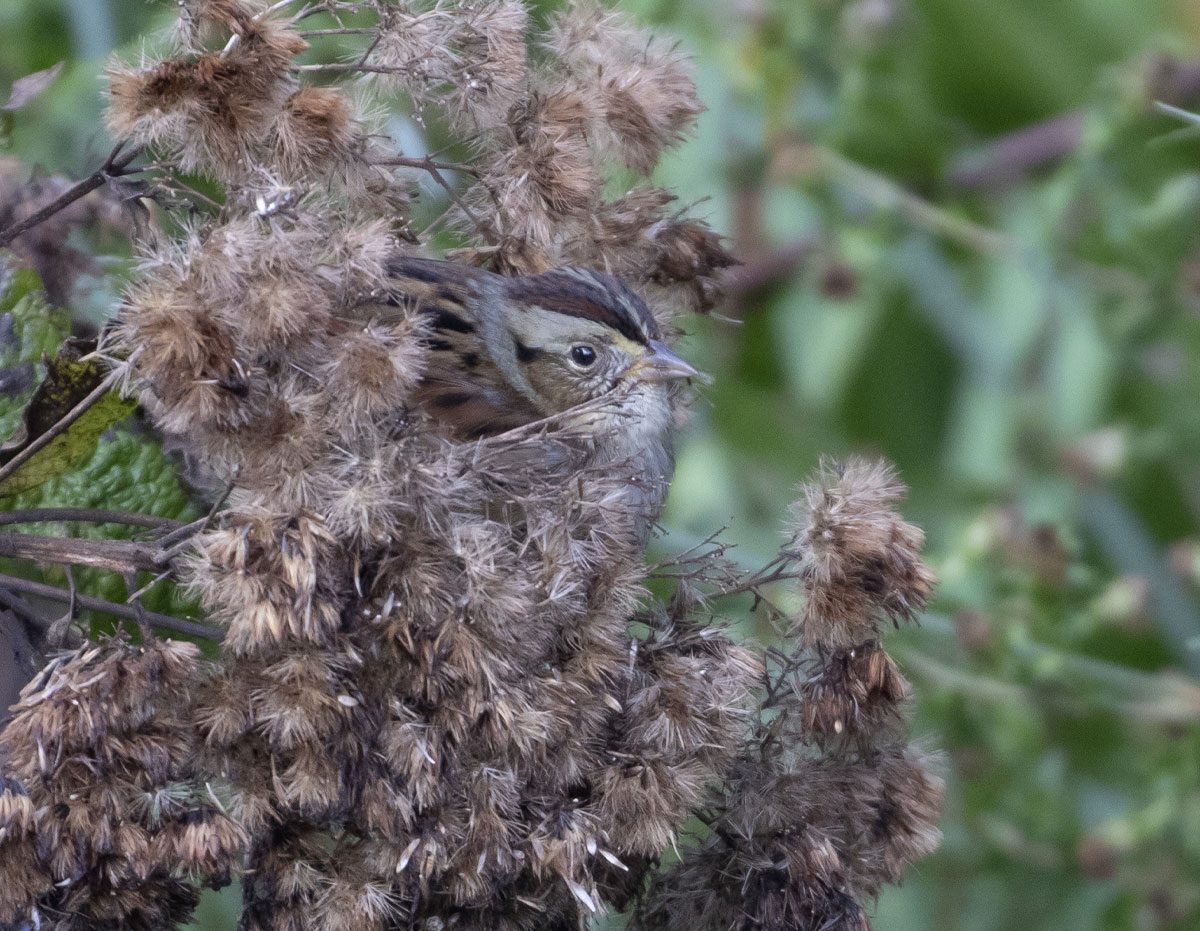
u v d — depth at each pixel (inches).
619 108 309.3
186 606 295.1
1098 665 435.8
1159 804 427.5
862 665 265.4
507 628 237.3
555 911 255.6
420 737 232.1
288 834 239.6
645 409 336.5
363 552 235.6
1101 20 554.3
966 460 507.8
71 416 252.8
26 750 222.8
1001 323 506.0
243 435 237.3
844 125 488.7
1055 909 443.5
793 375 521.3
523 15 292.7
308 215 248.5
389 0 279.1
